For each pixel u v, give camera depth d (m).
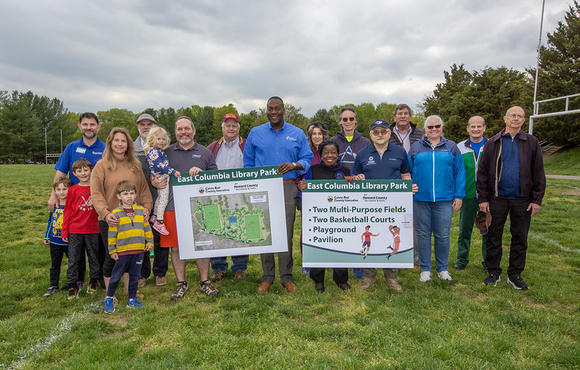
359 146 5.52
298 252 6.73
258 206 4.59
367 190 4.60
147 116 5.24
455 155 4.83
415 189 4.61
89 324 3.65
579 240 6.91
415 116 45.81
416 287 4.73
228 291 4.62
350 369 2.85
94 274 4.74
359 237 4.61
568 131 27.41
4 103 69.75
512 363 2.91
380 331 3.41
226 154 5.63
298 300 4.29
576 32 28.22
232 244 4.59
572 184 16.25
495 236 4.80
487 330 3.44
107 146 4.31
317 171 4.78
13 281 5.11
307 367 2.87
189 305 4.22
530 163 4.59
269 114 4.73
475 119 5.39
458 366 2.89
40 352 3.19
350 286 4.79
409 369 2.81
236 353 3.07
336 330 3.48
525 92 31.80
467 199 5.31
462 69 42.97
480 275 5.14
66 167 4.95
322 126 5.64
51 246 4.72
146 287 4.91
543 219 8.95
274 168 4.57
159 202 4.56
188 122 4.61
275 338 3.32
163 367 2.87
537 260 5.81
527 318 3.66
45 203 12.67
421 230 4.95
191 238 4.54
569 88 26.69
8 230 8.58
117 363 2.91
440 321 3.70
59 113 77.81
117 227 4.07
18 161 68.56
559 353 3.05
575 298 4.26
